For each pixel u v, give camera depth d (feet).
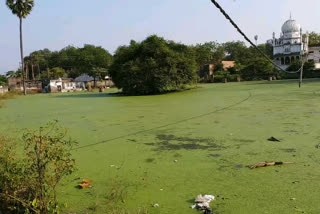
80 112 40.96
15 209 10.99
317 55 153.79
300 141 19.56
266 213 10.43
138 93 78.13
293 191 12.04
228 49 226.38
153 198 12.10
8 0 113.60
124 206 11.50
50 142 11.18
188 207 11.22
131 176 14.67
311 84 79.15
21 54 119.34
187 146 19.81
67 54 227.20
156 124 28.25
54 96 89.81
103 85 173.47
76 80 171.32
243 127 24.93
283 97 47.85
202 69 162.30
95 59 186.70
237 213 10.55
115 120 31.94
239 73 148.25
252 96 52.70
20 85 143.54
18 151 18.60
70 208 11.51
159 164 16.34
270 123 25.99
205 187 12.95
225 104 41.73
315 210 10.46
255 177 13.74
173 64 76.07
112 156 18.28
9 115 41.50
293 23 166.91
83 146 21.06
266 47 208.23
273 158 16.38
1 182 10.92
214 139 21.31
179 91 79.56
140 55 78.13
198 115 32.45
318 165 14.89
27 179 10.89
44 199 10.48
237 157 16.90
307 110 32.09
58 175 11.03
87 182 14.01
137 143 21.24
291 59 167.02
